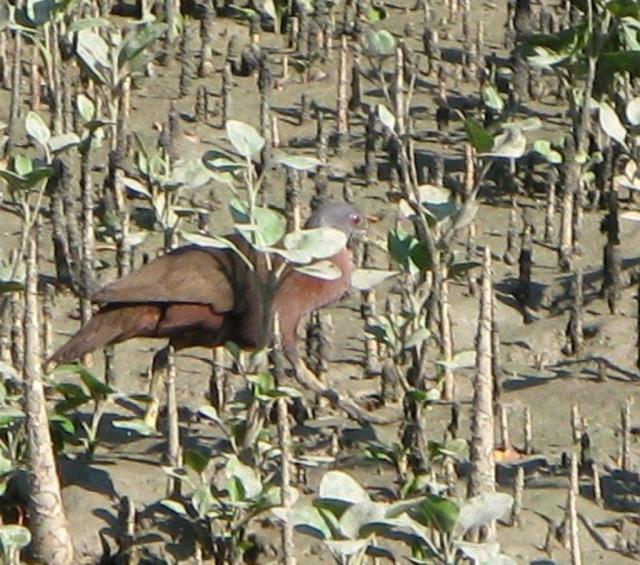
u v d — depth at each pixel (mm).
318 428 13570
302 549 11969
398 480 12688
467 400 14047
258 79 19719
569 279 16031
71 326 15234
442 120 18734
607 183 17297
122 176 16812
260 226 12070
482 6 21797
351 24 20953
